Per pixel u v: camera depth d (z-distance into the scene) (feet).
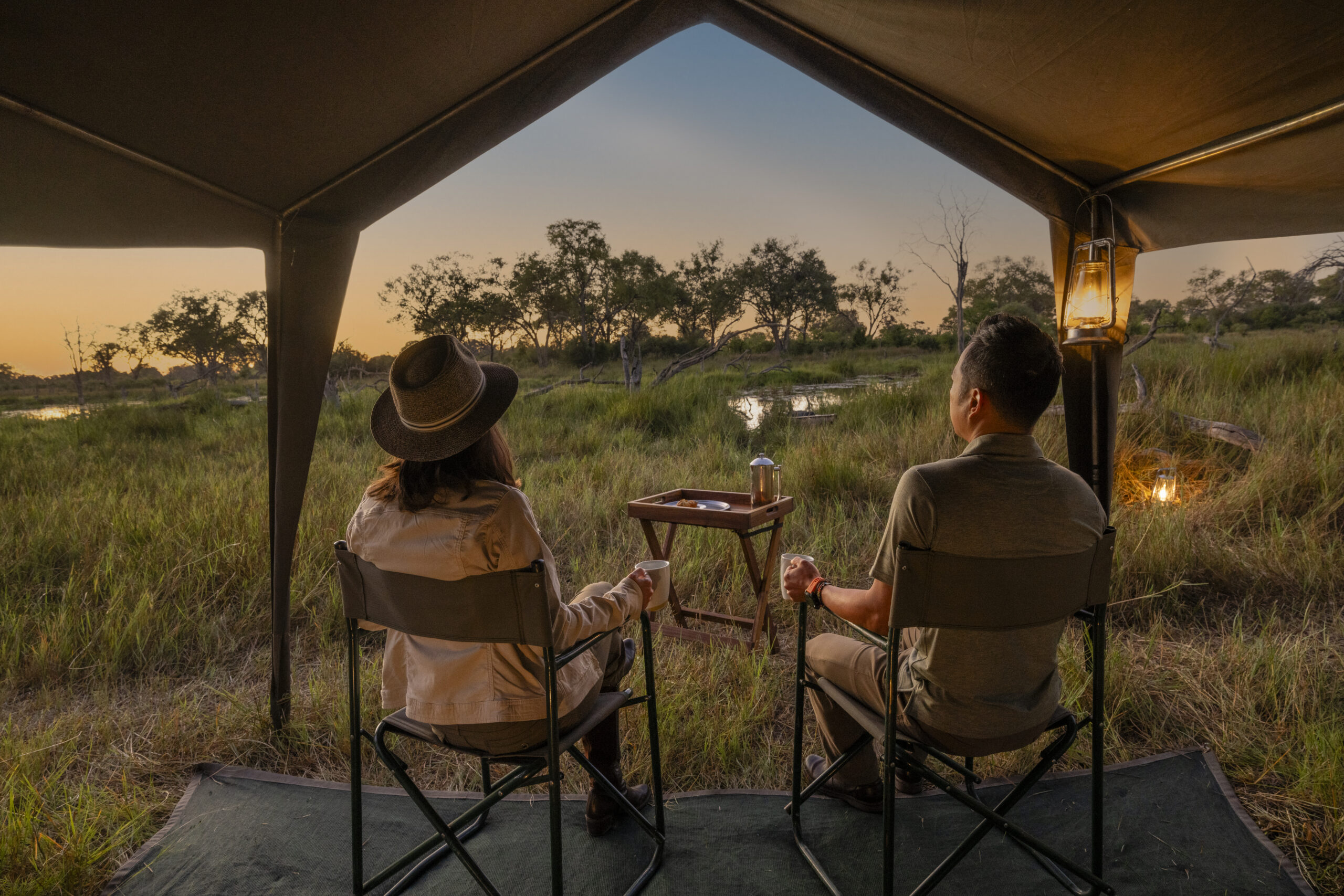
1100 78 6.35
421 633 5.13
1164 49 5.72
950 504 4.75
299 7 5.49
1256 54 5.56
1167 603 11.73
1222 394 22.85
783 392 47.80
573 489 19.70
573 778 8.10
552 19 6.77
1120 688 9.04
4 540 15.40
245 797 7.89
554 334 100.78
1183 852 6.61
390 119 7.42
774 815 7.36
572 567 14.73
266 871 6.75
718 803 7.58
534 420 32.71
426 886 6.54
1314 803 7.09
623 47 7.48
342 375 71.56
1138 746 8.39
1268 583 12.16
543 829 7.29
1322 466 15.02
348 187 8.07
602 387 51.96
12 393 104.01
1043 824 7.10
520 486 5.54
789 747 8.64
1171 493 15.53
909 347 116.57
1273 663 9.33
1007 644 5.09
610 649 6.71
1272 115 6.32
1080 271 8.20
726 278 109.40
